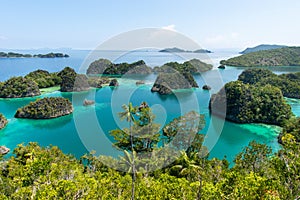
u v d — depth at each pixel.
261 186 14.65
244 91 78.62
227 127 71.81
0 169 30.38
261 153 32.06
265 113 76.44
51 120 76.69
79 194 17.28
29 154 33.97
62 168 22.00
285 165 14.51
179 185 20.30
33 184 19.80
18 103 97.50
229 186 16.19
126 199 19.75
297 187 13.65
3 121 70.81
